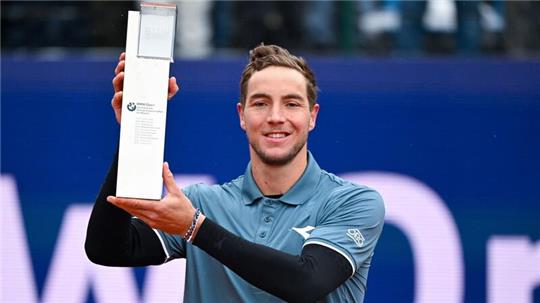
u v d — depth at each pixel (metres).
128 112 8.02
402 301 16.31
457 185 16.39
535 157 16.41
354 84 16.36
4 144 16.66
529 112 16.42
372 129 16.36
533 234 16.39
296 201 9.18
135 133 8.02
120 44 17.52
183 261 16.22
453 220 16.38
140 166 8.02
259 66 9.09
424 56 17.27
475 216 16.38
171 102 16.36
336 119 16.34
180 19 17.22
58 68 16.70
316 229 8.94
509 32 17.25
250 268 8.22
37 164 16.64
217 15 17.27
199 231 8.21
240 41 17.31
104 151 16.66
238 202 9.38
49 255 16.48
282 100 8.99
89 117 16.69
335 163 16.31
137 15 8.12
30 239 16.53
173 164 16.31
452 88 16.41
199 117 16.36
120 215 8.75
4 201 16.58
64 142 16.69
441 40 17.28
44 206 16.59
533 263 16.38
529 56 17.14
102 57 17.25
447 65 16.41
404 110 16.38
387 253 16.31
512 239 16.41
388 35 17.31
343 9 17.28
